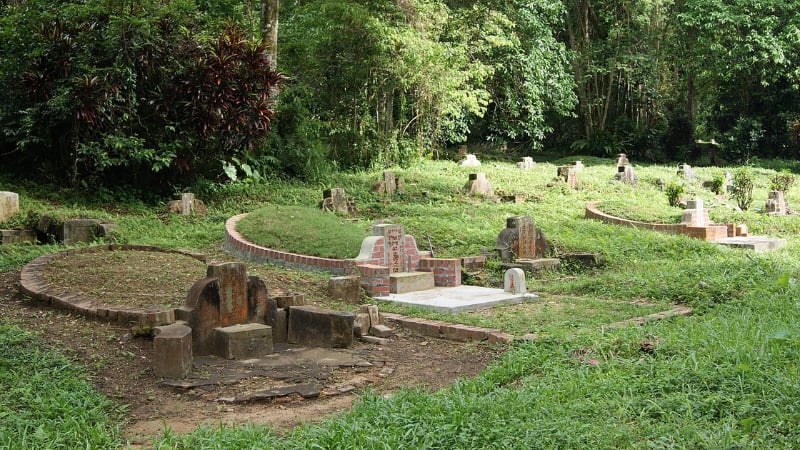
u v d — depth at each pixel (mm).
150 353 7336
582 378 6215
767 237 16000
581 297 10555
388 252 11188
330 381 6980
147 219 14492
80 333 7664
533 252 13164
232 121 16359
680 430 4898
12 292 9000
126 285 8906
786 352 6133
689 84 35656
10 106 15711
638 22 33844
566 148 36688
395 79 24328
